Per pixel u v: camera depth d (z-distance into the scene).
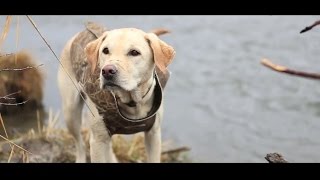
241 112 7.12
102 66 3.61
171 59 3.65
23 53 6.89
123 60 3.50
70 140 5.58
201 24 11.27
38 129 5.90
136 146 5.66
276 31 10.50
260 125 6.70
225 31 10.77
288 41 9.84
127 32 3.63
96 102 3.90
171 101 7.48
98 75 3.81
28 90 6.71
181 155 5.77
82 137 5.32
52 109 6.73
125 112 3.92
